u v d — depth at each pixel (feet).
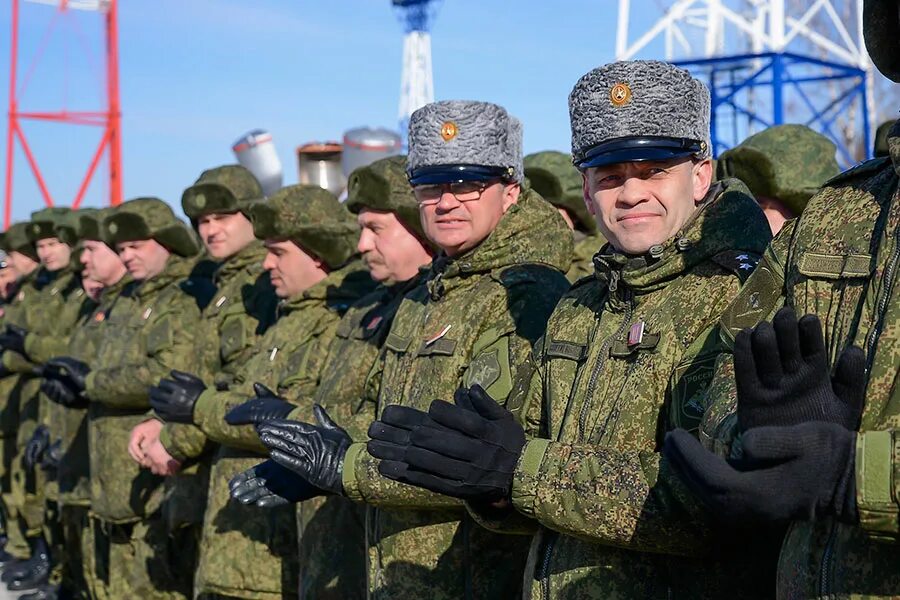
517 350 10.91
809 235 6.98
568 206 17.99
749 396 5.96
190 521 18.61
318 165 22.59
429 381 11.47
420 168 11.74
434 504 10.76
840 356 5.98
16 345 28.35
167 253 22.21
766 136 14.11
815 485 5.68
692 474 5.91
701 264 8.57
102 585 23.89
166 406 16.08
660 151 8.46
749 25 39.96
